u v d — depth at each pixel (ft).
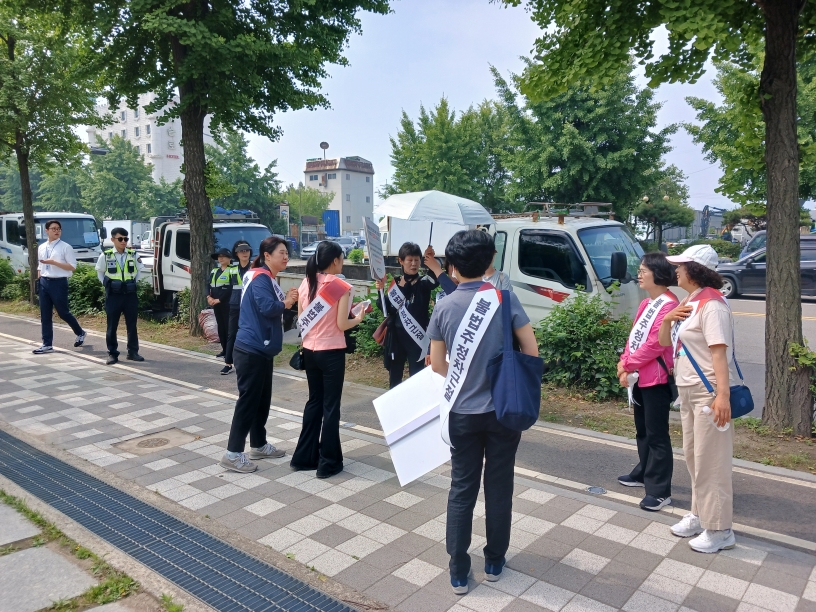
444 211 21.24
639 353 13.66
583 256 25.45
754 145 20.17
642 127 61.67
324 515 13.79
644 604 10.36
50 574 11.07
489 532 10.89
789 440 18.10
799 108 53.98
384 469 16.52
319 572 11.48
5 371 27.71
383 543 12.53
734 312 46.39
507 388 9.81
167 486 15.35
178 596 10.48
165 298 44.55
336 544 12.50
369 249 17.97
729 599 10.48
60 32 38.63
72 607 10.15
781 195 18.15
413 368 19.30
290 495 14.84
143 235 127.03
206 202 36.58
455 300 10.50
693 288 12.10
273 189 151.23
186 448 18.06
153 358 31.01
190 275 40.32
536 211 28.37
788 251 18.24
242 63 32.63
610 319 23.89
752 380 27.78
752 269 55.11
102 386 25.17
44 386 25.07
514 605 10.37
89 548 11.95
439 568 11.59
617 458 17.22
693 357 11.89
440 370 10.81
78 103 46.24
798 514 13.76
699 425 11.82
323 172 249.75
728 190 21.52
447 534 10.75
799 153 18.34
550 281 26.32
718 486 11.81
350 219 254.47
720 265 57.21
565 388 23.54
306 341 15.75
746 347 34.32
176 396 23.71
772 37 17.63
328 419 15.72
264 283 15.76
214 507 14.19
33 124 45.50
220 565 11.66
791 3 17.34
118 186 161.27
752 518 13.57
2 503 13.88
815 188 61.05
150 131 223.30
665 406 13.76
